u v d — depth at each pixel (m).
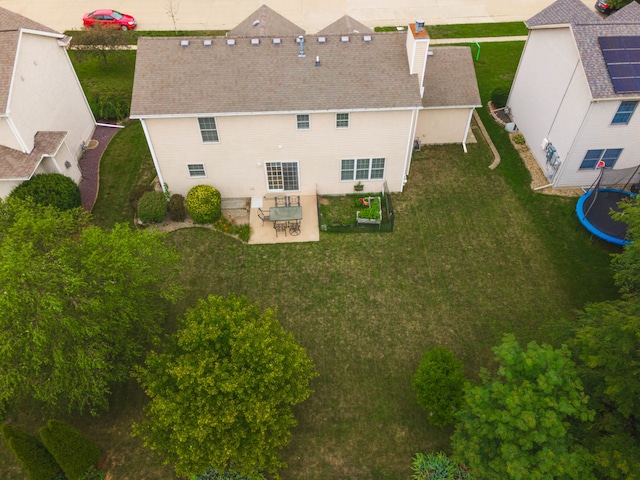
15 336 14.50
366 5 43.44
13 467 15.85
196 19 41.16
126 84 33.09
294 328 19.47
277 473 15.44
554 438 12.12
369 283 21.05
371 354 18.61
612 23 22.69
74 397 15.62
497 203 24.62
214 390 13.80
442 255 22.14
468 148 28.12
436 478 15.29
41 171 23.27
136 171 26.58
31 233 16.36
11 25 22.80
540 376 12.34
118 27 38.91
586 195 23.38
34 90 22.73
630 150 23.61
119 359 17.81
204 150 22.78
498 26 40.41
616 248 22.05
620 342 13.06
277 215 23.25
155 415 15.05
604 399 13.32
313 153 23.34
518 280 21.02
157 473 15.67
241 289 20.91
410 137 23.05
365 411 17.05
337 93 21.59
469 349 18.66
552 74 24.78
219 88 21.53
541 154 26.36
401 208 24.42
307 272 21.52
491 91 32.88
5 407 17.28
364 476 15.52
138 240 17.05
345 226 23.19
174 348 15.86
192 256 22.19
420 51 21.25
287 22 29.25
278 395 14.70
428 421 16.69
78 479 15.12
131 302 16.58
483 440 12.98
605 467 11.99
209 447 13.71
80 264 16.14
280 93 21.52
